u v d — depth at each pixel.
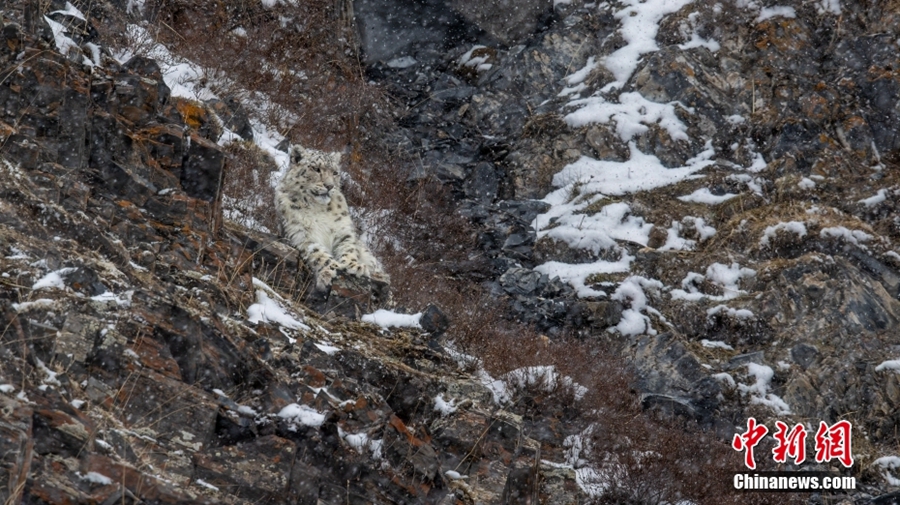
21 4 22.55
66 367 15.39
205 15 47.50
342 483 18.12
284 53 50.00
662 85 52.12
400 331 25.58
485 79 56.72
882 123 50.44
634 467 28.58
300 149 30.50
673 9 56.94
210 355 17.75
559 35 57.06
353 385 20.11
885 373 37.91
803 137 49.25
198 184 23.78
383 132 51.16
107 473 14.11
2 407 13.57
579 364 34.12
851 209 46.25
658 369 37.72
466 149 52.38
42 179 19.48
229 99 39.84
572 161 50.41
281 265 25.97
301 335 22.08
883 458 34.88
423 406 22.12
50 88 21.14
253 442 16.77
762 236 44.56
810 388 37.53
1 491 12.62
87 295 17.14
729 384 37.12
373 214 41.94
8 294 15.71
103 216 20.53
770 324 40.97
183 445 15.84
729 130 50.66
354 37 56.81
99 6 36.72
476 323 32.78
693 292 43.03
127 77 24.45
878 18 54.91
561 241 45.47
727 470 30.67
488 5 57.62
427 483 19.55
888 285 42.94
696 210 46.66
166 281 20.22
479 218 47.81
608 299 42.47
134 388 15.98
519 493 22.11
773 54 53.66
